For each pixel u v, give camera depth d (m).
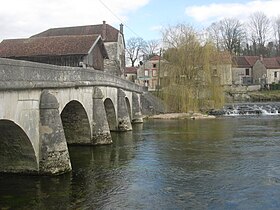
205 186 14.43
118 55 56.12
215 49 48.38
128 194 13.55
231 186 14.37
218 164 18.28
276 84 78.38
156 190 14.02
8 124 13.23
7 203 12.52
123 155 21.06
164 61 49.22
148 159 19.84
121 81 33.91
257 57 89.75
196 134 29.98
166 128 34.94
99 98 24.19
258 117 45.38
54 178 15.11
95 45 38.59
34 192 13.66
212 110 49.56
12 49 36.75
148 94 50.00
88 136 23.91
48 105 15.23
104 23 57.00
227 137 27.77
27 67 13.56
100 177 15.98
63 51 35.09
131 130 33.41
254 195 13.21
